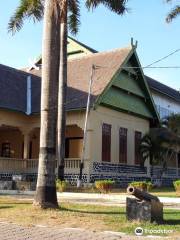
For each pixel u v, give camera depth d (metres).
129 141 35.28
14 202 18.17
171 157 40.41
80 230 11.46
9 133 37.22
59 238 10.46
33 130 33.12
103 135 31.94
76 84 32.84
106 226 11.98
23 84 34.88
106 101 31.89
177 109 48.28
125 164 33.97
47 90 15.45
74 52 42.03
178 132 35.12
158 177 37.44
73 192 24.77
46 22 15.93
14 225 12.23
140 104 36.97
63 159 26.09
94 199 20.83
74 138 33.47
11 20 25.17
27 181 26.98
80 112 30.83
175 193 25.88
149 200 12.47
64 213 14.10
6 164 30.70
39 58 39.00
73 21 28.06
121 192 25.34
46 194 14.94
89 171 29.84
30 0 24.39
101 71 33.28
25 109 32.28
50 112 15.32
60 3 16.00
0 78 33.28
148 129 38.03
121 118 34.44
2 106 30.28
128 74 35.03
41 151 15.18
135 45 34.88
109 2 26.36
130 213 12.61
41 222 12.65
